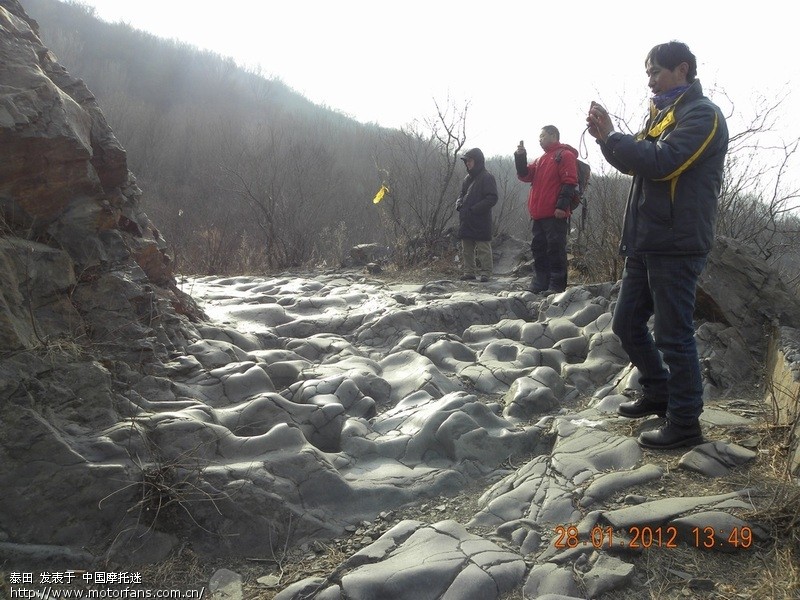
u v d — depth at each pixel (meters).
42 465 2.85
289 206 13.49
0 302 3.17
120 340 3.84
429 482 3.35
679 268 3.14
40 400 3.09
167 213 17.53
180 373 4.04
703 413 3.70
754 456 3.16
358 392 4.23
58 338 3.46
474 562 2.55
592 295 5.79
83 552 2.71
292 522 2.96
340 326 5.95
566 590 2.40
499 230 13.68
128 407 3.39
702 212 3.09
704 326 4.48
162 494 2.92
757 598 2.30
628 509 2.78
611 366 4.78
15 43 3.88
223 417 3.63
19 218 3.67
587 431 3.70
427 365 4.75
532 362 5.03
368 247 10.82
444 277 9.08
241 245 11.92
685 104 3.15
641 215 3.21
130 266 4.20
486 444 3.69
